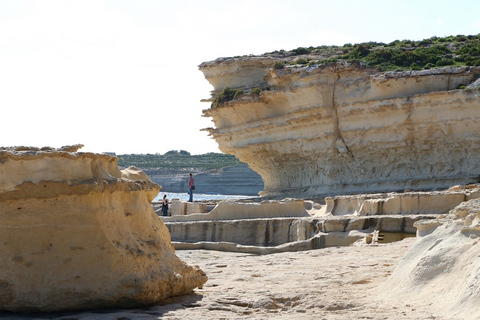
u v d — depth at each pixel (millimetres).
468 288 8297
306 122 45781
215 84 57781
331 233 25266
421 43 55625
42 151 9547
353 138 43219
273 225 30297
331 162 45156
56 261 9453
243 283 12789
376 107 40938
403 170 41125
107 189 9867
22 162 9383
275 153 50125
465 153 37969
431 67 43469
